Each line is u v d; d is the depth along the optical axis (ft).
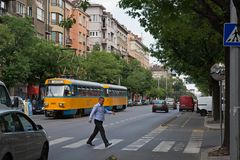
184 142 63.46
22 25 141.59
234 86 34.32
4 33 127.95
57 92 127.44
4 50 135.64
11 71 138.00
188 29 64.64
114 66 248.11
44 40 173.58
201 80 172.45
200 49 109.29
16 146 31.58
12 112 32.94
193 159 45.91
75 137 67.87
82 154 48.62
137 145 58.70
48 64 169.17
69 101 128.26
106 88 175.32
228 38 34.55
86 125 95.76
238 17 34.17
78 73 203.92
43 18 221.66
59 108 125.90
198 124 106.01
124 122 110.63
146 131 82.94
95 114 56.65
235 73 34.40
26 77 148.15
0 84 42.32
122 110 209.67
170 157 47.29
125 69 329.72
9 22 142.10
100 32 370.94
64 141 61.77
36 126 37.11
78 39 293.23
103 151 51.70
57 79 128.36
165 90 517.14
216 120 111.65
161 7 47.44
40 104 160.25
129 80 328.90
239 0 32.71
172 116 151.74
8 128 31.14
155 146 57.82
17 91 181.78
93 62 237.66
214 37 70.95
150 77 411.75
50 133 74.69
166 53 120.78
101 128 56.34
